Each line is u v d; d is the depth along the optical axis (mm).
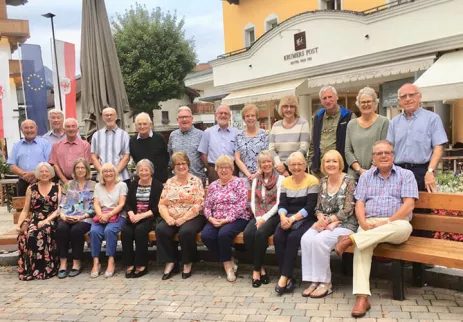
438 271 4414
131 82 26891
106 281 5242
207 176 6512
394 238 4082
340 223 4531
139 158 6125
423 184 4555
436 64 10266
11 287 5195
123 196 5699
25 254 5500
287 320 3812
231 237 5012
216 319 3928
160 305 4348
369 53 11945
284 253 4605
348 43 12492
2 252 6496
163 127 36969
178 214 5371
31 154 6574
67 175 6309
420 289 4359
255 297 4414
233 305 4230
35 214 5754
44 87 13125
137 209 5578
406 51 11133
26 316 4250
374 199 4398
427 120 4504
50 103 28484
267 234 4734
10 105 13742
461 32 9875
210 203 5270
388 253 4059
